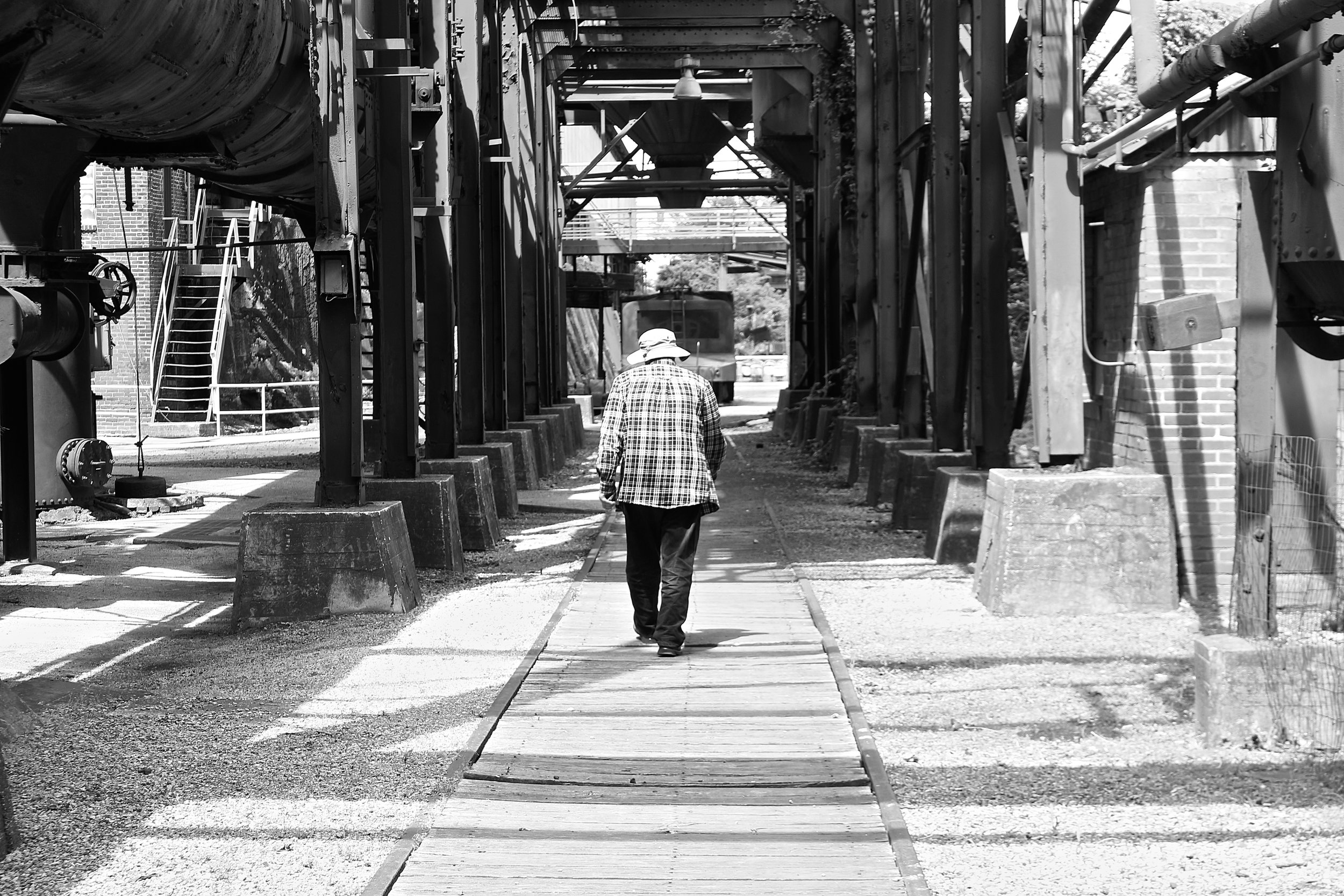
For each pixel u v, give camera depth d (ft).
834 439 79.46
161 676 30.04
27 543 46.32
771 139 110.63
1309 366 27.86
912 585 39.68
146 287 112.78
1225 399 35.37
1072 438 36.14
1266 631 24.32
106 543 52.90
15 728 25.18
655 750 23.09
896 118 65.77
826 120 91.40
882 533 51.49
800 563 44.21
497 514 59.26
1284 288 26.81
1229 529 35.42
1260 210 26.48
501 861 18.26
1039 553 34.76
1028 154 38.50
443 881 17.56
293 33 40.50
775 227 164.66
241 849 18.86
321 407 37.58
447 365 51.70
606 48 89.86
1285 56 26.73
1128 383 36.88
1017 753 23.00
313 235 62.64
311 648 32.42
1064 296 35.86
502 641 32.55
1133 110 46.42
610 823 19.72
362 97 43.78
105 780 22.00
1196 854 18.29
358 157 46.85
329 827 19.72
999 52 42.39
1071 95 35.37
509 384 78.64
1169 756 22.63
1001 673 28.55
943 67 49.21
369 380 123.24
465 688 27.94
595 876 17.75
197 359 120.06
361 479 37.88
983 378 43.86
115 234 112.06
